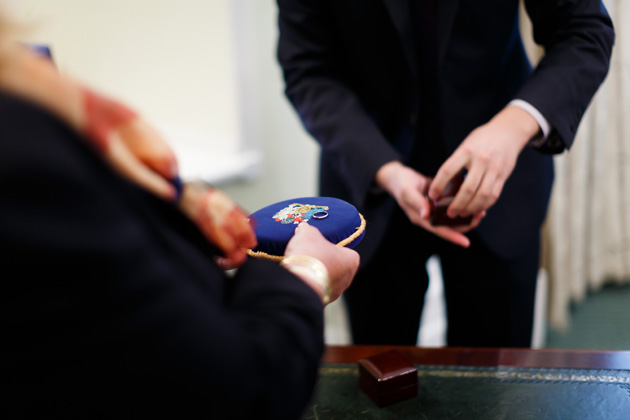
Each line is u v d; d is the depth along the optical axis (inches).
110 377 16.0
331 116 54.1
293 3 54.8
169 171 19.4
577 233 98.5
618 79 94.7
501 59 53.4
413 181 48.8
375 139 52.2
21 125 14.7
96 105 17.6
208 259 21.6
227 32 106.1
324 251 26.2
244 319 19.9
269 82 108.6
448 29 50.7
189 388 16.9
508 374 37.1
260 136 111.0
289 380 19.5
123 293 15.5
